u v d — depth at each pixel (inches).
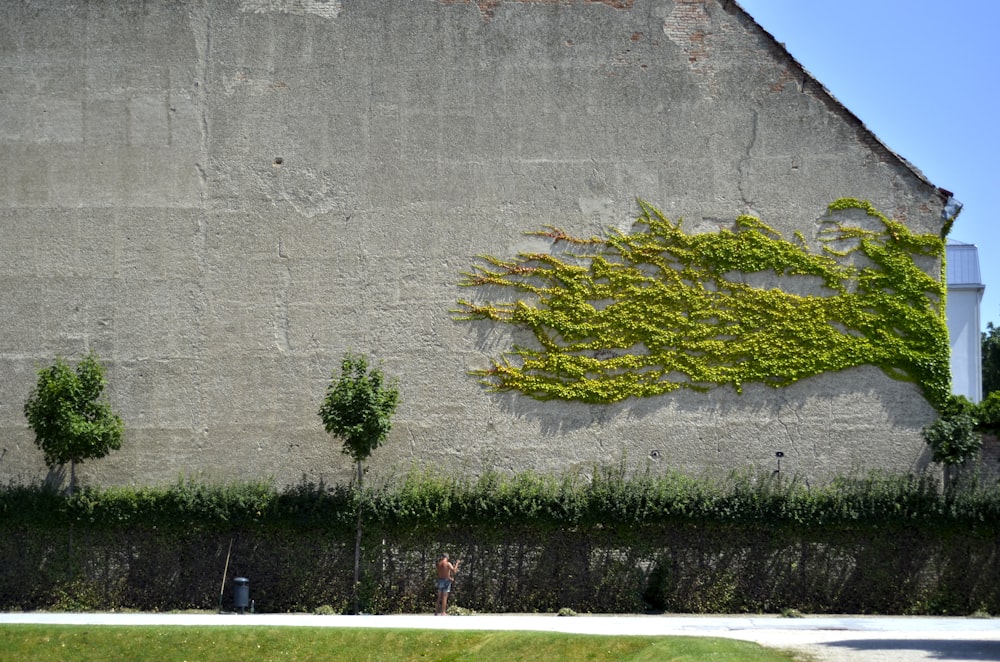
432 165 1111.0
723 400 1088.2
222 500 1026.1
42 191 1104.8
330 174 1108.5
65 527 1034.7
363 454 1021.8
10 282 1095.0
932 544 1039.0
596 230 1106.7
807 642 775.7
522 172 1112.2
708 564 1037.8
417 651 768.9
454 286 1099.9
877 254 1101.1
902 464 1077.8
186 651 770.8
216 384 1085.1
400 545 1037.8
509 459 1080.2
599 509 1029.2
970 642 781.3
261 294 1095.0
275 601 1026.1
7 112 1111.6
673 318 1095.0
